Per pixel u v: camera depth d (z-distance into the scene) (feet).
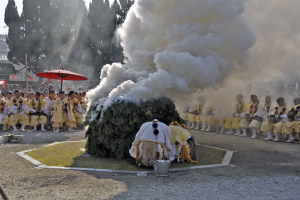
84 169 20.21
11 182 17.24
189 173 19.56
